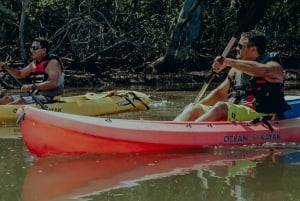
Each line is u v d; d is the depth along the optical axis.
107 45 15.80
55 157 5.53
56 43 15.80
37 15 15.76
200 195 4.32
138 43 15.73
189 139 5.71
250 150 5.76
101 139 5.52
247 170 5.02
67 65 15.59
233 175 4.86
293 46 18.30
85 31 15.67
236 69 5.92
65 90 12.60
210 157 5.48
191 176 4.83
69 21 15.18
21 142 6.36
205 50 17.41
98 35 15.28
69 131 5.45
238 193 4.37
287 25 18.00
